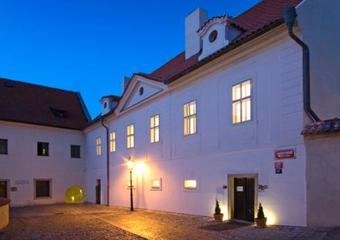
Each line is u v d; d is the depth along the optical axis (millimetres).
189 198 17688
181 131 18625
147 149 22047
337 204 11000
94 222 16766
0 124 29125
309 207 11656
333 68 13078
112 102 29359
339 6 13617
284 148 12742
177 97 19156
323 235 10242
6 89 33344
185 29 23094
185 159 18156
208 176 16406
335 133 11141
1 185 28797
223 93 15742
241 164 14516
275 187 12961
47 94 35750
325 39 13078
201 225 14125
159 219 16875
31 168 30312
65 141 32625
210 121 16484
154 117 21453
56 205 29172
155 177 20984
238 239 10984
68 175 32344
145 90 22500
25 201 29641
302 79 12352
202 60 16375
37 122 31016
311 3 12969
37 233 13820
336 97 12969
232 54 15031
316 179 11547
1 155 28859
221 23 16812
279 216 12719
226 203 15195
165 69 24672
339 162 11047
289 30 12320
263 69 13805
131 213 20594
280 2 17562
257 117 13930
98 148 30359
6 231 14492
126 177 24984
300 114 12305
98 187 30078
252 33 13617
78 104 36938
